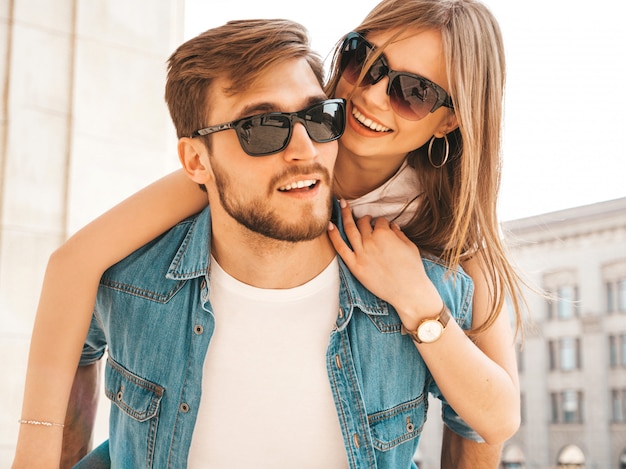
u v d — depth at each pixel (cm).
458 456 183
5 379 354
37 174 372
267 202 141
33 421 156
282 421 151
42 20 380
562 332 3444
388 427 158
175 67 152
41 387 157
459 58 163
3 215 364
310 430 151
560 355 3450
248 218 143
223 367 153
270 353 152
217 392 152
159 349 157
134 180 389
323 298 156
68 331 158
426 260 166
